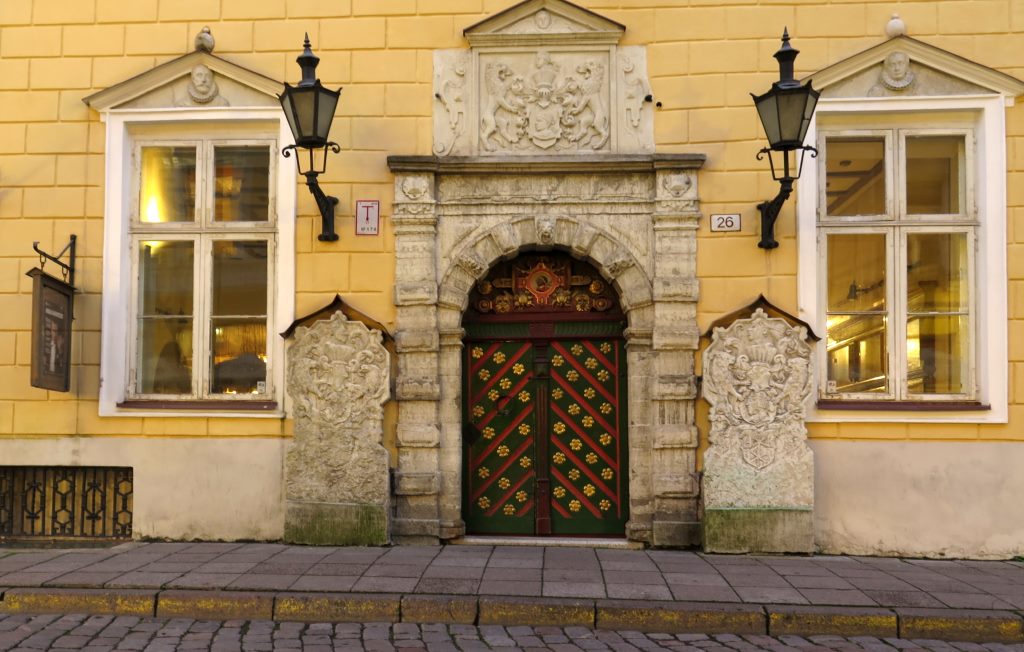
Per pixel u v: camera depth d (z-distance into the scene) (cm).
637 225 865
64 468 884
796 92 766
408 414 855
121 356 880
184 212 906
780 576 735
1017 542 825
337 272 870
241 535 858
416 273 863
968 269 860
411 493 847
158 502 865
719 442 822
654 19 879
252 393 886
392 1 891
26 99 901
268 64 893
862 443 839
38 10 906
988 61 856
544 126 876
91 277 884
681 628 646
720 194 861
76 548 854
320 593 671
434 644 604
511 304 897
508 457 889
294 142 880
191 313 898
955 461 834
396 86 884
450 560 773
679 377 841
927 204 875
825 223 867
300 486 841
